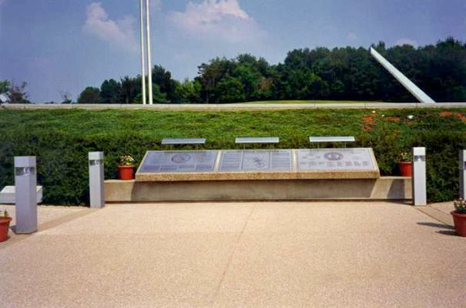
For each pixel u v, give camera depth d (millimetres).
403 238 6238
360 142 11242
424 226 7043
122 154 11070
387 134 13367
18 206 6973
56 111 19000
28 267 5184
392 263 5059
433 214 8094
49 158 10227
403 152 10570
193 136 13977
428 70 48156
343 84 53125
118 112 18797
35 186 7188
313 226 7184
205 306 3945
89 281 4652
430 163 9828
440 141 10297
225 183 10156
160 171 10086
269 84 56969
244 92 56031
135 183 10203
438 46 51406
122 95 54250
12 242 6441
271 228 7090
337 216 8070
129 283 4566
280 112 18438
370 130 15195
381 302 3945
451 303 3893
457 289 4219
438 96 48594
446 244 5871
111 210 9266
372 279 4535
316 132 14695
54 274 4906
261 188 10102
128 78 54375
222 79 55906
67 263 5320
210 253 5629
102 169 9805
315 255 5441
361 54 53688
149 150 11008
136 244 6191
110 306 3990
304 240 6219
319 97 54750
